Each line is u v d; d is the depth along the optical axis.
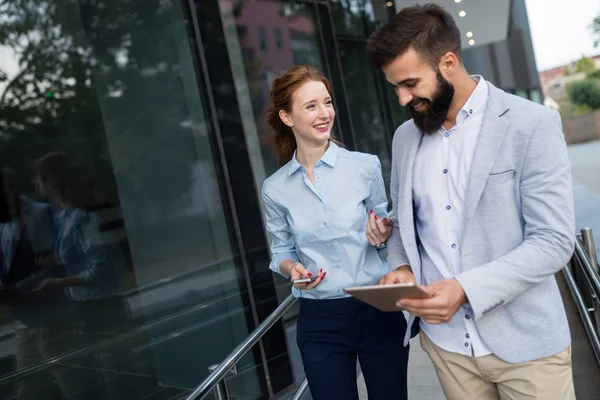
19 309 2.58
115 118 3.13
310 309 2.22
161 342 3.20
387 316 2.19
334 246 2.17
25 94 2.73
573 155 11.17
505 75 9.47
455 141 1.58
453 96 1.52
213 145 3.71
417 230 1.72
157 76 3.41
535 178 1.44
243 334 3.70
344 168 2.20
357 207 2.18
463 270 1.55
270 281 3.89
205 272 3.51
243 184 3.82
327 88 2.20
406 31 1.46
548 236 1.42
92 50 3.06
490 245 1.51
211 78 3.72
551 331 1.52
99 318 2.91
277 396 3.81
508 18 8.98
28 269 2.64
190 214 3.48
